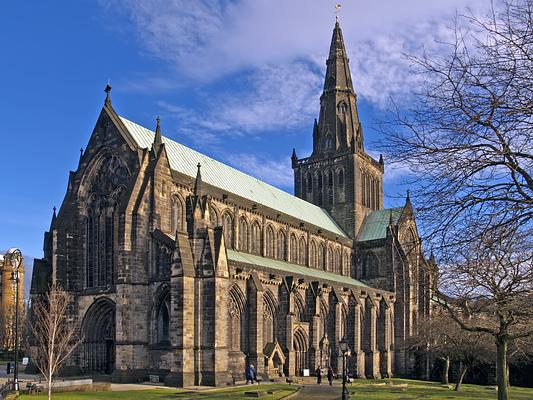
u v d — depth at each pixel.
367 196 157.75
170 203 88.50
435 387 93.75
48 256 94.62
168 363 78.69
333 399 62.12
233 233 105.81
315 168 157.88
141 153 87.06
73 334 82.44
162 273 82.31
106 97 93.94
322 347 105.94
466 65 18.41
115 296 85.19
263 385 79.81
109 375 84.00
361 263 145.88
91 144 93.06
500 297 28.08
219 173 114.25
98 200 91.56
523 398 68.25
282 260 120.50
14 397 56.09
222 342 78.81
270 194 131.00
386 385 92.44
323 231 135.00
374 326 122.88
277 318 98.19
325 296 110.12
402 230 140.88
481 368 118.75
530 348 82.44
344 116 158.62
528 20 17.36
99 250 90.12
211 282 78.81
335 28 164.88
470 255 20.88
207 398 58.72
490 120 18.86
